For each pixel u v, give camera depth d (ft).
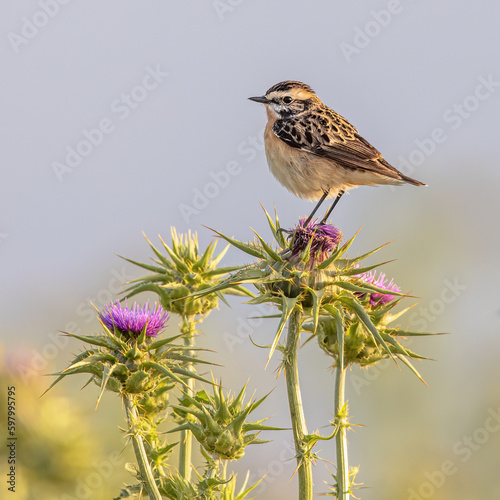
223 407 25.73
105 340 26.63
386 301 30.32
